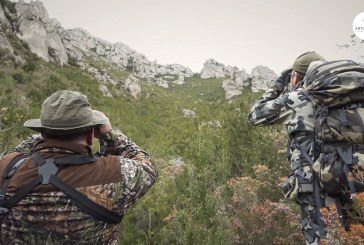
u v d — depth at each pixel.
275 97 2.68
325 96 2.03
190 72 117.19
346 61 2.15
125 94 47.00
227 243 4.17
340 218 2.01
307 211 2.15
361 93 1.99
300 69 2.52
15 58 30.72
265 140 6.14
